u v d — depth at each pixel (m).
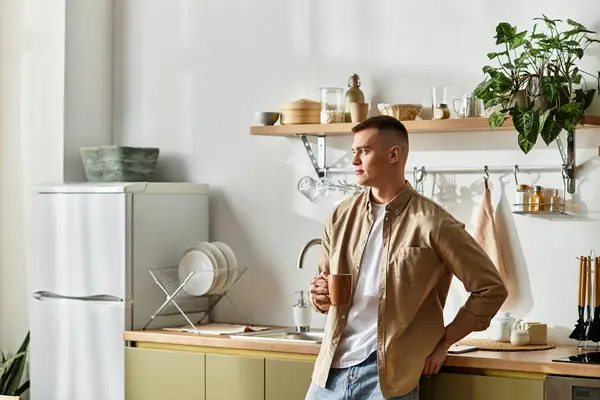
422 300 3.64
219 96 5.17
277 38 4.99
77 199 4.89
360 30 4.74
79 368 4.89
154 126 5.38
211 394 4.44
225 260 4.89
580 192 4.19
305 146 4.78
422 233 3.64
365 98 4.72
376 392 3.61
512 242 4.34
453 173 4.48
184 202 5.02
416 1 4.59
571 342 4.21
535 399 3.66
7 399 3.34
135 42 5.44
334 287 3.63
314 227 4.86
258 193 5.05
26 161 5.45
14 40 5.48
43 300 5.02
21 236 5.48
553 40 4.02
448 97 4.50
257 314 5.03
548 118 3.91
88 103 5.43
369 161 3.70
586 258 4.02
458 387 3.80
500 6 4.39
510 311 4.34
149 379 4.63
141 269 4.80
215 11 5.18
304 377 4.16
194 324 5.04
